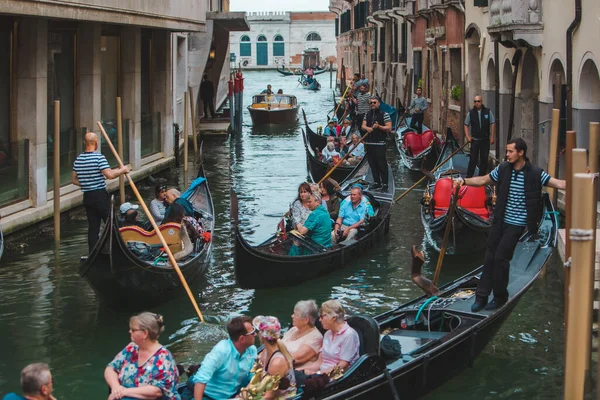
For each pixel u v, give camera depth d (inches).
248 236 470.9
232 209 343.9
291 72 2486.5
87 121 544.1
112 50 597.6
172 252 363.3
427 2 924.0
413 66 1026.7
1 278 379.2
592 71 454.0
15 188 444.5
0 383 276.7
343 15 2000.5
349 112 978.7
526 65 587.5
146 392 209.6
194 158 781.9
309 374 235.5
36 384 191.6
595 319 301.7
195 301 351.6
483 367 287.1
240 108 1015.0
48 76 500.4
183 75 852.0
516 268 311.9
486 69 677.9
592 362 271.3
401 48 1135.0
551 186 266.4
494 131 650.8
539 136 543.5
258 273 357.4
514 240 271.6
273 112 1131.9
